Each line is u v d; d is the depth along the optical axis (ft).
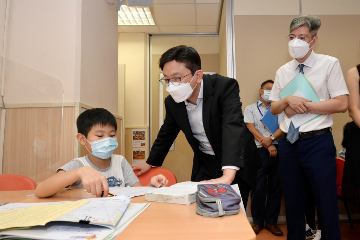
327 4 9.02
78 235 1.49
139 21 13.16
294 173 5.16
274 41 9.04
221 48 12.20
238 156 3.41
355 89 5.06
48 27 6.30
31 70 3.49
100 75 7.55
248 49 9.07
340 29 8.91
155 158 4.89
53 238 1.43
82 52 6.29
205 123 4.04
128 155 13.42
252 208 8.02
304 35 4.90
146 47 14.15
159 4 11.47
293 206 5.17
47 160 3.71
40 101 3.59
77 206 1.98
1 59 3.19
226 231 1.60
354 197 4.91
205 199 1.98
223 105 4.00
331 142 4.85
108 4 8.36
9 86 3.28
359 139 4.92
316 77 5.08
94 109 4.68
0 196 2.92
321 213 4.70
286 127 5.26
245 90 8.93
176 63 3.61
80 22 6.23
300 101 4.87
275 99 5.83
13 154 3.40
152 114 13.98
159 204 2.36
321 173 4.72
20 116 3.41
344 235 7.34
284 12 9.11
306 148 4.92
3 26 6.23
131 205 2.25
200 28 13.71
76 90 6.08
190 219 1.87
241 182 4.30
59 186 2.66
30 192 3.18
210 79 4.22
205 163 4.75
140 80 13.83
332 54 8.86
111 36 8.63
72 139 5.85
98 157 4.42
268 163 7.88
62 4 6.31
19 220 1.62
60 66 6.17
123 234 1.56
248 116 8.46
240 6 9.22
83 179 2.53
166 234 1.56
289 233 5.24
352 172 4.97
